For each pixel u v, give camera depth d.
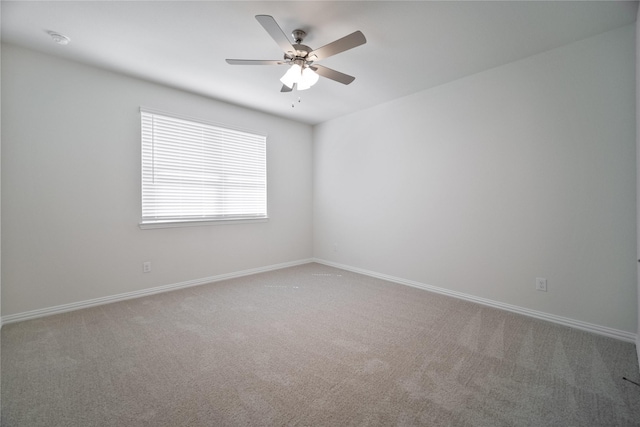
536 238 2.58
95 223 2.85
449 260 3.19
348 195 4.36
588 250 2.31
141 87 3.11
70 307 2.71
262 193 4.25
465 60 2.66
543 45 2.40
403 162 3.62
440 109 3.23
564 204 2.42
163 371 1.75
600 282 2.26
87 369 1.77
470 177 3.00
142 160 3.14
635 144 2.10
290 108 4.05
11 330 2.29
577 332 2.29
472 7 1.92
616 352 1.98
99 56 2.62
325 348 2.04
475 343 2.11
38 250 2.55
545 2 1.87
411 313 2.69
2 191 2.39
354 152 4.24
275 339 2.17
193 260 3.55
